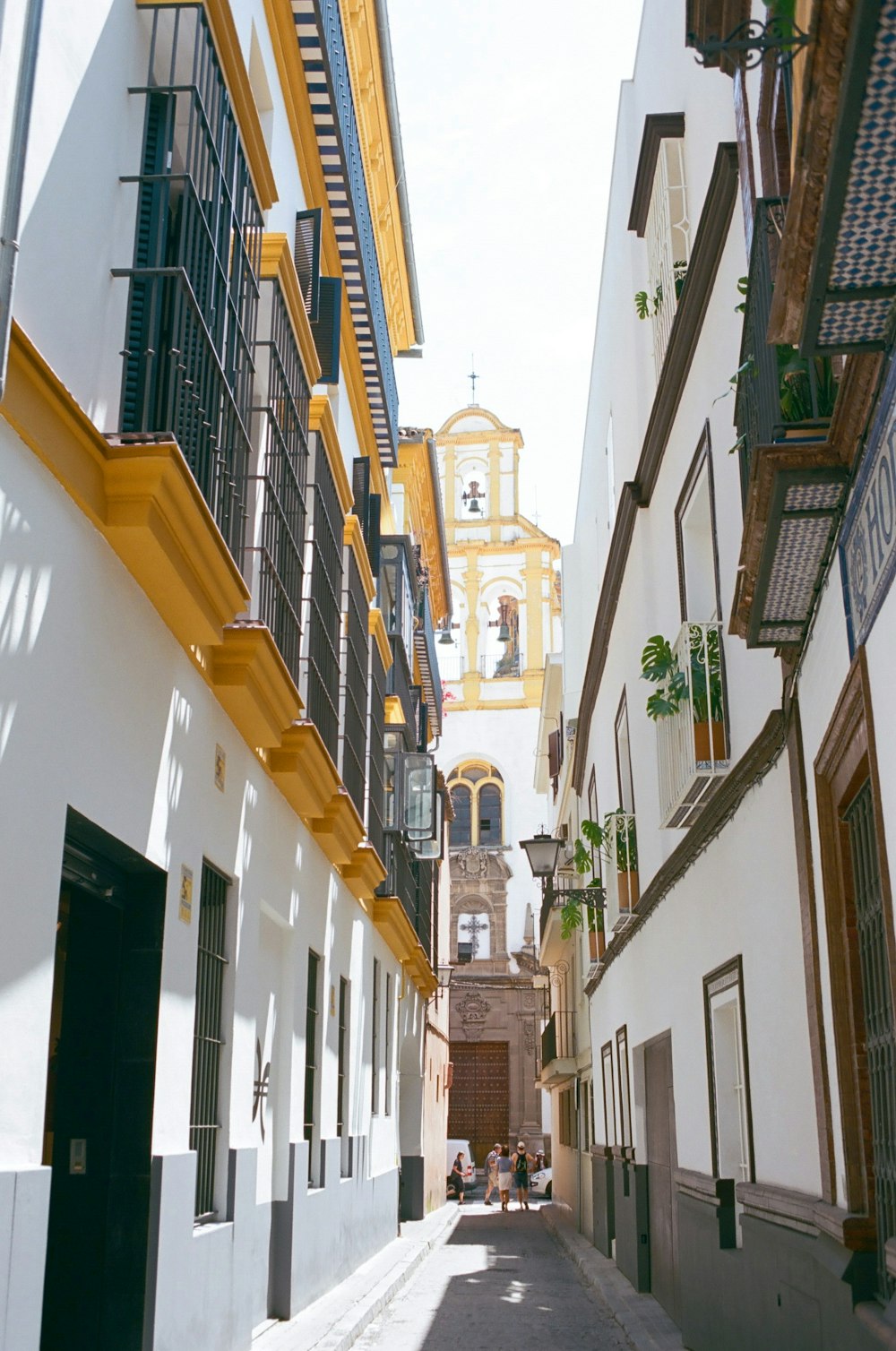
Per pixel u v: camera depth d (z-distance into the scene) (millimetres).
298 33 9844
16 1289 4191
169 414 5633
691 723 8359
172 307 5758
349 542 12789
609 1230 17828
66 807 5047
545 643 48219
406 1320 12609
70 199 5098
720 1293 8664
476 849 46312
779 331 4215
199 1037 7512
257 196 7461
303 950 11039
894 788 4406
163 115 6172
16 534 4547
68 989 6320
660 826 9664
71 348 5113
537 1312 13438
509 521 49406
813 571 5645
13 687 4523
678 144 10367
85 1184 6105
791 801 6742
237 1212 7906
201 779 7250
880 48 2906
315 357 9906
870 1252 5305
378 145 16844
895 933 4527
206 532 5887
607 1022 17922
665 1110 12367
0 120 4133
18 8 4234
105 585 5492
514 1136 43844
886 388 4211
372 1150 16391
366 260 13148
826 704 5734
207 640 6750
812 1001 6234
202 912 7625
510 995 44969
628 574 14086
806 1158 6539
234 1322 7738
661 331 11039
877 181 3340
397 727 18828
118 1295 5984
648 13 12125
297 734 9227
